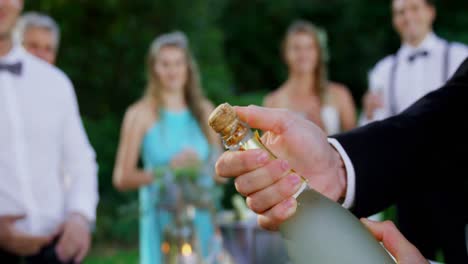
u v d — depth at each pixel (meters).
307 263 0.92
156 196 3.70
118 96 8.58
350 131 1.21
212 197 3.68
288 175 0.95
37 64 3.23
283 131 1.13
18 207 3.08
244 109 1.11
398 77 4.28
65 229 3.12
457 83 1.27
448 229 3.31
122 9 8.58
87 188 3.28
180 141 4.07
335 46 14.58
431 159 1.19
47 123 3.17
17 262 3.00
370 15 14.41
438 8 13.61
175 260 3.42
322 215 0.94
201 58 8.93
